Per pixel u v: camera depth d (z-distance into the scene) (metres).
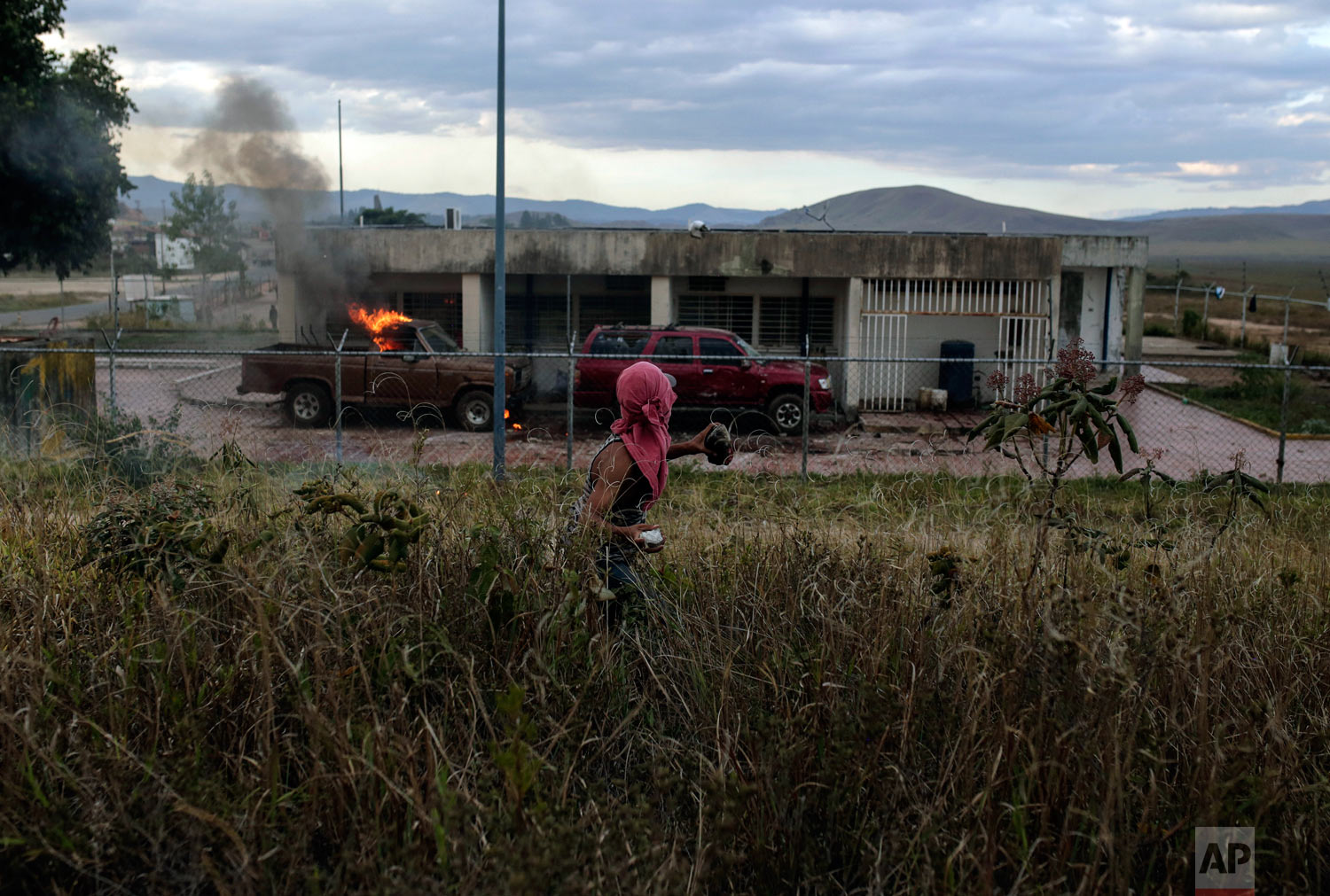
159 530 3.89
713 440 4.29
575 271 19.48
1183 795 2.99
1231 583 4.39
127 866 2.62
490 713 3.24
